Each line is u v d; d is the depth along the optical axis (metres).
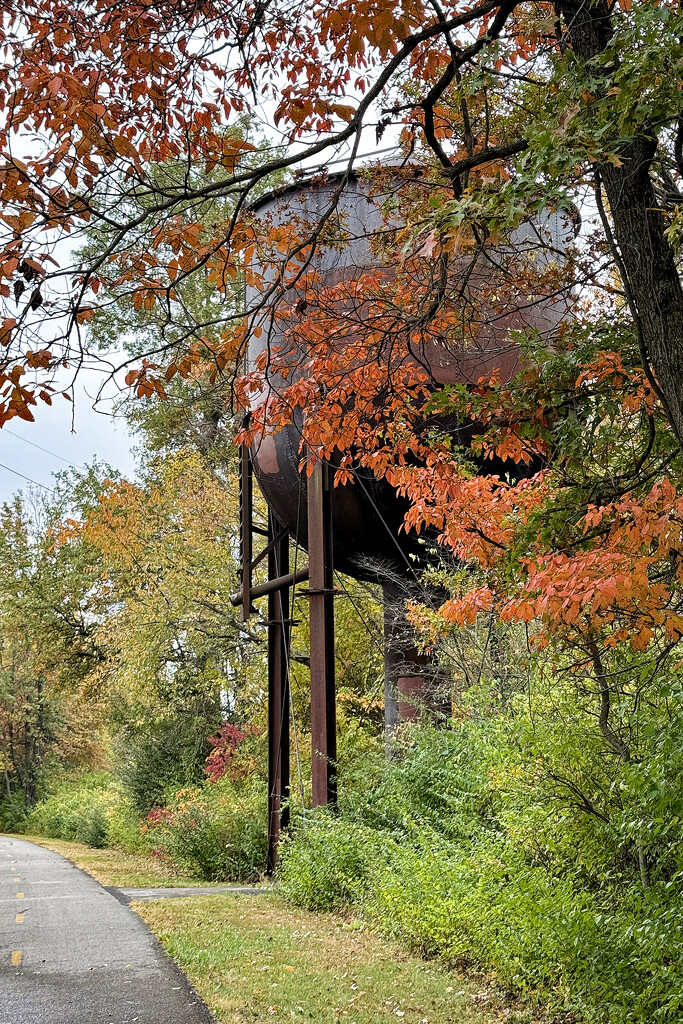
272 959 7.95
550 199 3.87
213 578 23.17
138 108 4.47
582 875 7.35
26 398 3.95
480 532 6.19
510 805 7.98
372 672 21.45
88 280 4.09
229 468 24.72
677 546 4.31
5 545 31.36
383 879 9.44
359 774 12.54
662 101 3.62
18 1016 6.29
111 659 27.59
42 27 4.17
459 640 11.61
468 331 6.55
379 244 6.51
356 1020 6.12
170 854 18.59
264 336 10.12
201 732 24.00
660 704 6.29
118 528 25.34
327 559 13.01
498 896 7.16
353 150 4.27
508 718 8.50
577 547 5.41
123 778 24.75
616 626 6.05
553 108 3.82
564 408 6.01
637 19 3.49
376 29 4.16
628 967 5.74
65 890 13.48
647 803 5.26
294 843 12.38
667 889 5.55
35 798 42.09
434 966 7.72
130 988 7.01
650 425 5.32
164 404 25.09
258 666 21.44
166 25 4.41
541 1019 6.24
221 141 4.64
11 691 41.25
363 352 6.17
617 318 6.00
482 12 4.35
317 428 6.22
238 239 5.28
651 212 4.36
